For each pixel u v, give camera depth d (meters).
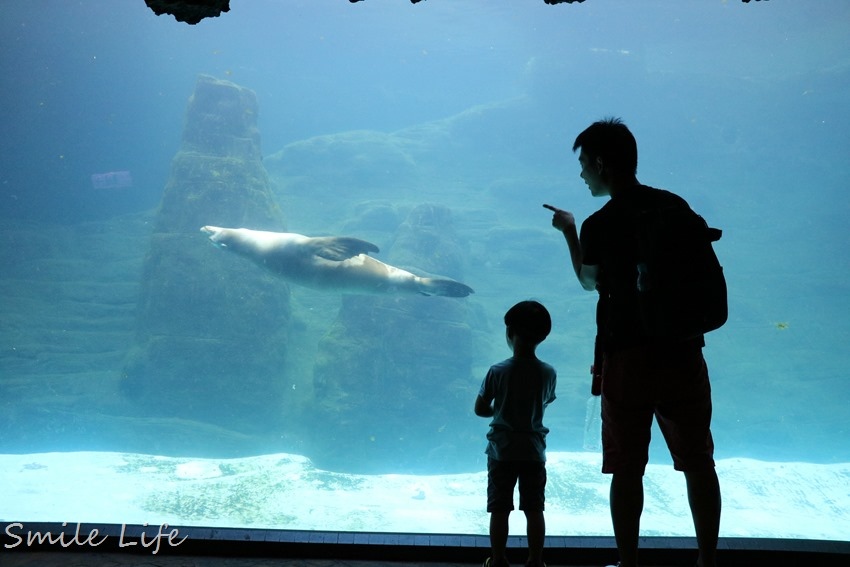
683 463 2.54
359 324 26.09
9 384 26.77
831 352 35.56
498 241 44.16
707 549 2.52
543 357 34.94
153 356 25.44
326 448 24.62
